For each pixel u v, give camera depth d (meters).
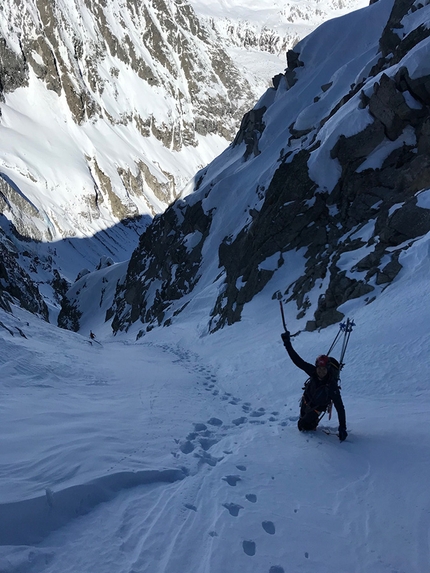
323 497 4.59
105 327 55.06
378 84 19.97
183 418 7.58
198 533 3.85
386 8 43.19
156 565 3.43
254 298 21.38
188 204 44.94
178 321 31.02
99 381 10.22
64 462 4.75
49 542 3.56
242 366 13.28
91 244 147.00
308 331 14.23
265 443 6.01
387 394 8.02
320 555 3.72
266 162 38.62
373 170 19.80
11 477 4.28
